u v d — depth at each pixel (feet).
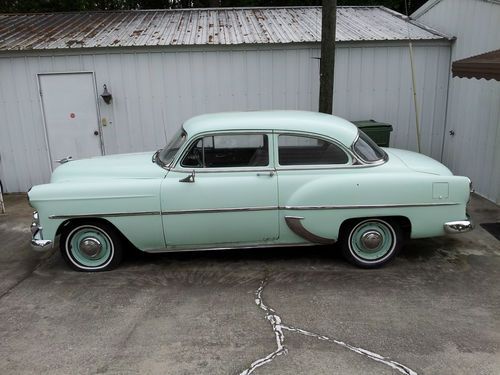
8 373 10.96
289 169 15.43
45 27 30.30
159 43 25.76
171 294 14.70
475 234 19.08
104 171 16.30
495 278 15.29
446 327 12.44
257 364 11.01
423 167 16.10
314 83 26.78
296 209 15.44
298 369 10.77
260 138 15.43
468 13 24.62
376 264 16.11
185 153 15.49
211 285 15.26
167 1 64.18
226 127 15.46
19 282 15.93
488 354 11.22
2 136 26.81
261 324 12.78
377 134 24.72
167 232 15.74
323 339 11.98
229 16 33.58
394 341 11.82
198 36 27.43
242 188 15.37
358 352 11.38
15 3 59.00
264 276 15.84
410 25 29.89
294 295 14.40
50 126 26.89
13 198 26.66
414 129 27.96
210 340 12.07
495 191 22.72
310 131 15.40
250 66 26.32
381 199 15.34
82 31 29.07
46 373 10.93
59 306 14.15
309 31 28.09
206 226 15.65
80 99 26.58
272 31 28.35
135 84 26.37
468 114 25.04
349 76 26.78
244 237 15.92
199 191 15.38
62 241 16.25
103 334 12.51
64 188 15.47
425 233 15.74
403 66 26.84
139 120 26.91
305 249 18.11
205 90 26.58
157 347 11.83
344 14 34.22
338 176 15.39
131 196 15.40
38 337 12.49
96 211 15.47
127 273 16.34
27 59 25.71
